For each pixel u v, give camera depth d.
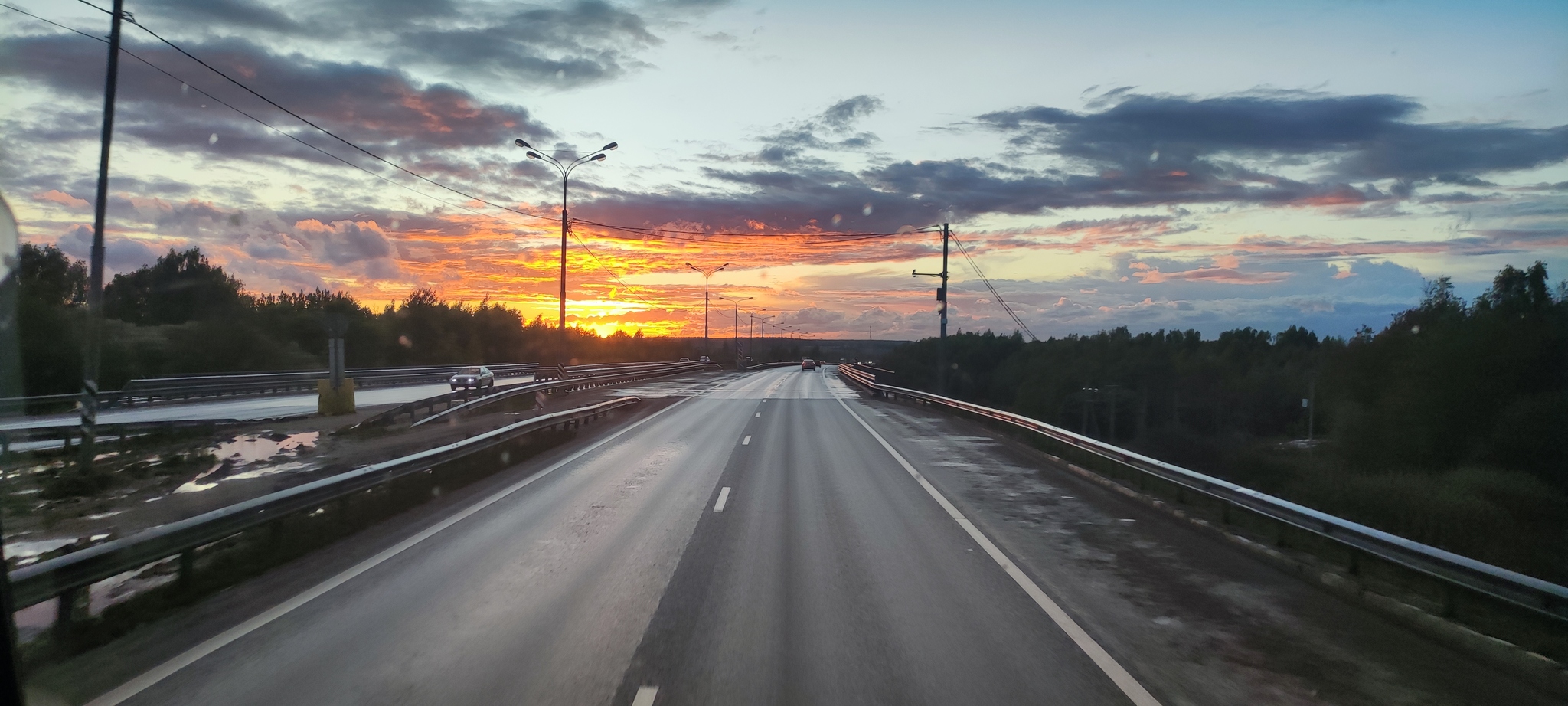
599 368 53.62
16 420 26.92
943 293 43.38
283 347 55.47
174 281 56.38
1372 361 34.31
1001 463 17.92
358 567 8.56
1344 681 5.51
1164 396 61.62
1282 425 58.88
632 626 6.52
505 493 13.67
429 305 79.19
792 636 6.27
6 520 11.71
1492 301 29.97
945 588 7.75
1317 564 8.50
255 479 15.38
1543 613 5.84
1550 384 26.64
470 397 31.11
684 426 27.27
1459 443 27.95
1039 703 5.00
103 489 14.31
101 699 5.03
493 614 6.85
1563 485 24.50
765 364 123.44
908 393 39.97
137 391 33.47
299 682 5.31
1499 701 5.20
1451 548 16.05
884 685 5.28
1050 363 73.88
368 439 21.62
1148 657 5.89
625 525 10.94
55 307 33.22
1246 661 5.85
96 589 8.28
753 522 11.12
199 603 7.21
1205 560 9.10
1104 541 10.11
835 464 17.62
